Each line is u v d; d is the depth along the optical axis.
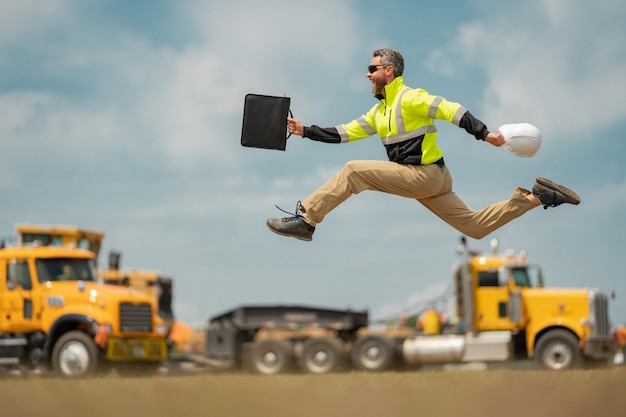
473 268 34.31
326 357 35.94
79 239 32.22
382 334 36.28
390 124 10.57
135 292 28.23
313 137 10.83
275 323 36.88
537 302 33.72
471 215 10.96
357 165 10.72
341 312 36.72
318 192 10.81
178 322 46.31
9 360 27.44
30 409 7.13
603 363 33.88
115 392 8.26
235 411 6.82
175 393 7.95
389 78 10.57
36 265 27.81
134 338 27.59
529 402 6.93
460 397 7.24
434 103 10.32
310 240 10.95
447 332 35.22
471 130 10.25
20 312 27.64
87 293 27.33
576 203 10.76
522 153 10.30
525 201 10.87
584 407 6.66
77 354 26.58
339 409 6.80
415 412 6.61
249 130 10.73
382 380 11.07
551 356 33.38
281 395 7.62
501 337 33.84
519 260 34.16
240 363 37.22
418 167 10.56
